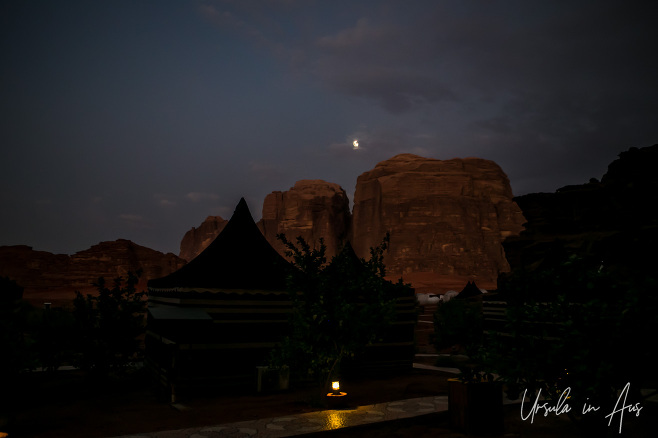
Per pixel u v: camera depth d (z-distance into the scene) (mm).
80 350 13320
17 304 8062
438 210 186375
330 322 10719
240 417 9523
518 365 6719
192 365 12461
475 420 7992
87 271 157625
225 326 13133
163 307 12773
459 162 199875
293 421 9141
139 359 18797
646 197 25375
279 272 14711
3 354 7957
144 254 172250
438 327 19766
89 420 9266
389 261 180125
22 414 9672
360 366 15930
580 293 6633
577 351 6172
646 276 6180
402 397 11742
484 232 185625
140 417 9570
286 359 11164
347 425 8805
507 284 7430
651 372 6039
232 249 14703
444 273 169625
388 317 11344
